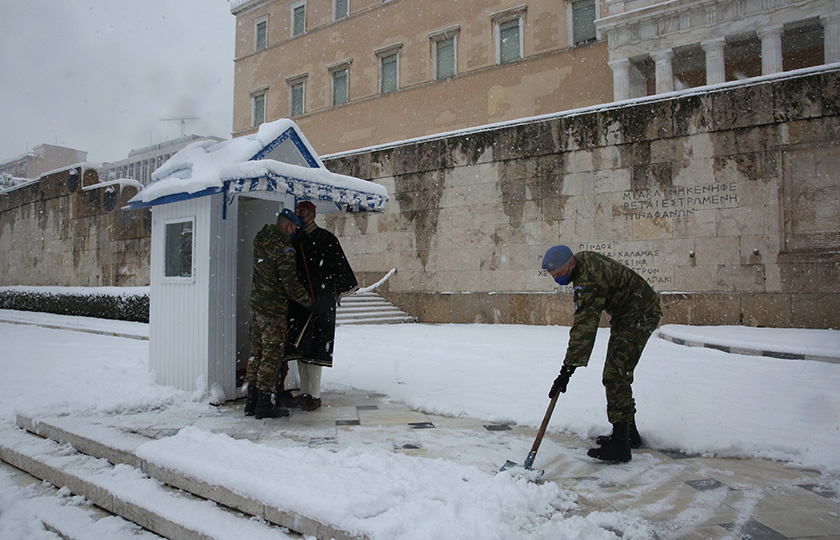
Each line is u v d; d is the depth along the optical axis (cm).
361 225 1672
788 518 254
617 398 341
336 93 2927
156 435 383
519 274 1389
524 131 1385
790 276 1084
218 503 280
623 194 1255
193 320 511
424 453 347
